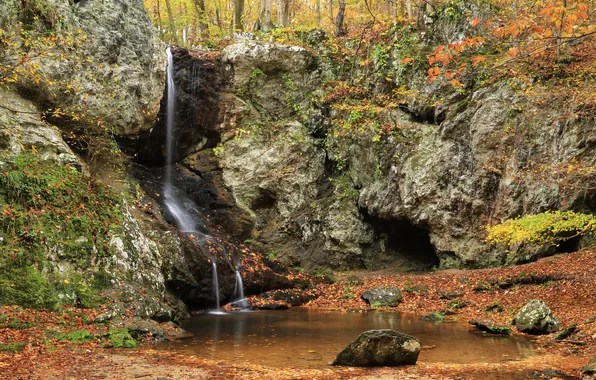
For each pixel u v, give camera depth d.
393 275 18.92
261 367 7.45
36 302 9.59
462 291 14.67
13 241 10.02
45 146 12.54
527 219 11.26
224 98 21.12
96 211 12.18
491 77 17.33
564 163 14.67
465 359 8.13
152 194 17.97
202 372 7.06
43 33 13.44
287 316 13.58
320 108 22.03
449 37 19.33
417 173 18.44
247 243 20.00
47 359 7.41
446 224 17.94
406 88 19.73
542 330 10.26
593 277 12.57
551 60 16.27
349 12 30.98
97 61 14.98
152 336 9.87
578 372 6.95
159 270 12.78
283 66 21.81
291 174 21.09
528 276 13.83
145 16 17.03
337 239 20.47
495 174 16.91
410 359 7.73
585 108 14.96
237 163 20.95
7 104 12.45
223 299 15.42
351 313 14.03
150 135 18.97
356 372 7.17
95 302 10.41
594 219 10.55
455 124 17.77
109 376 6.69
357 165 20.80
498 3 18.64
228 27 30.39
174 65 20.38
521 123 16.38
